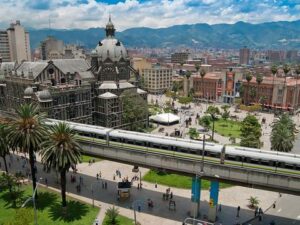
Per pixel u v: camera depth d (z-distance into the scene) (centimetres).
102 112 13688
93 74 14275
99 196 7806
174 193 8000
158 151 7144
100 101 13688
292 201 7756
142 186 8388
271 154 6300
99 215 6875
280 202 7681
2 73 14625
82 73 13962
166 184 8494
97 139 7962
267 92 19612
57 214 6881
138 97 13850
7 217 6706
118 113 13825
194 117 17412
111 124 13675
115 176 9006
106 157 7838
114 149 7619
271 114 18475
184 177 8875
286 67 18875
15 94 13325
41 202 7400
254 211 7194
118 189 7644
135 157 7375
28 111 7100
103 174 9156
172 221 6662
